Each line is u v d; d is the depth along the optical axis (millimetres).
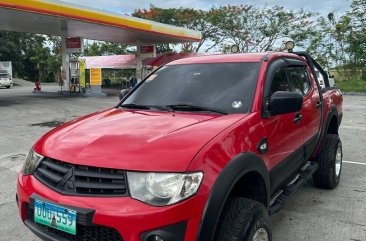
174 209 2398
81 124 3371
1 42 51344
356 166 6820
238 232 2637
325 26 34562
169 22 39938
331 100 5598
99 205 2480
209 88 3768
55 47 52406
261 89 3570
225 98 3582
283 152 3734
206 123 3068
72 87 24828
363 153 7863
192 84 3906
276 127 3543
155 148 2635
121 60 34344
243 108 3418
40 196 2748
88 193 2562
